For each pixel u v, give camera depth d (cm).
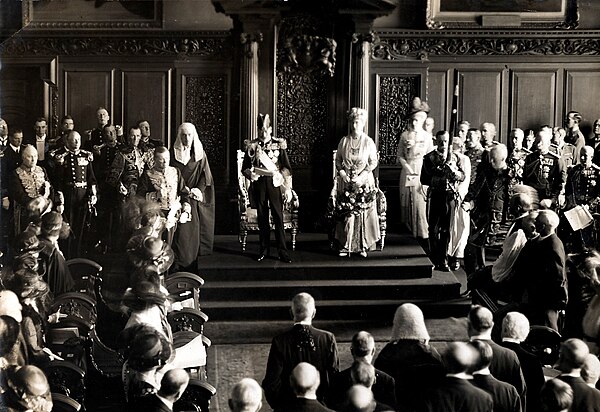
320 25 2178
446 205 1980
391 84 2233
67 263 1700
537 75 2248
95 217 2030
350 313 1870
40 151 2194
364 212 1983
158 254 1596
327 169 2208
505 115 2253
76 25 2194
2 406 1188
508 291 1698
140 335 1251
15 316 1356
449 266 2014
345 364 1697
